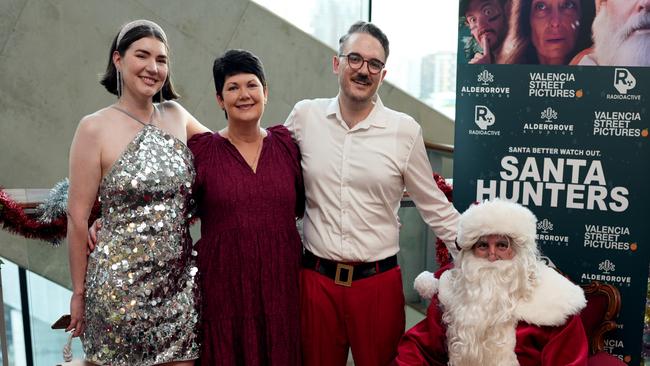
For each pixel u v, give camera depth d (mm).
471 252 2199
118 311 2031
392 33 4652
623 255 2523
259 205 2178
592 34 2430
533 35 2486
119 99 2148
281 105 4801
